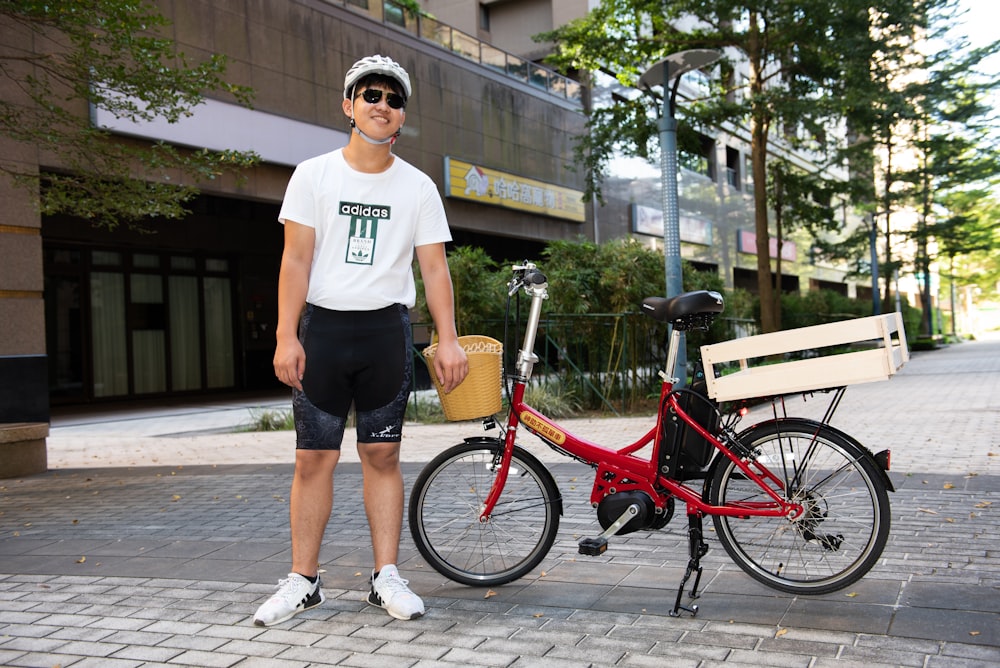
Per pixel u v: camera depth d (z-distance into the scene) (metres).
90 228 16.91
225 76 14.40
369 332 3.31
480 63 21.11
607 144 17.02
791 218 20.59
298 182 3.27
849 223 46.53
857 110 15.59
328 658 2.83
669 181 11.01
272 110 15.30
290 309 3.24
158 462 8.48
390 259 3.33
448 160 19.45
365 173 3.30
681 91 25.86
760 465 3.21
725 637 2.88
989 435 7.85
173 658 2.88
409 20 19.06
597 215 25.14
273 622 3.19
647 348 12.21
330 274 3.29
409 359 3.42
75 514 5.62
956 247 32.84
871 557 3.10
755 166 17.47
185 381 19.41
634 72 17.66
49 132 7.09
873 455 3.09
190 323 19.56
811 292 29.06
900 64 18.31
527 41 27.12
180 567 4.10
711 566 3.79
